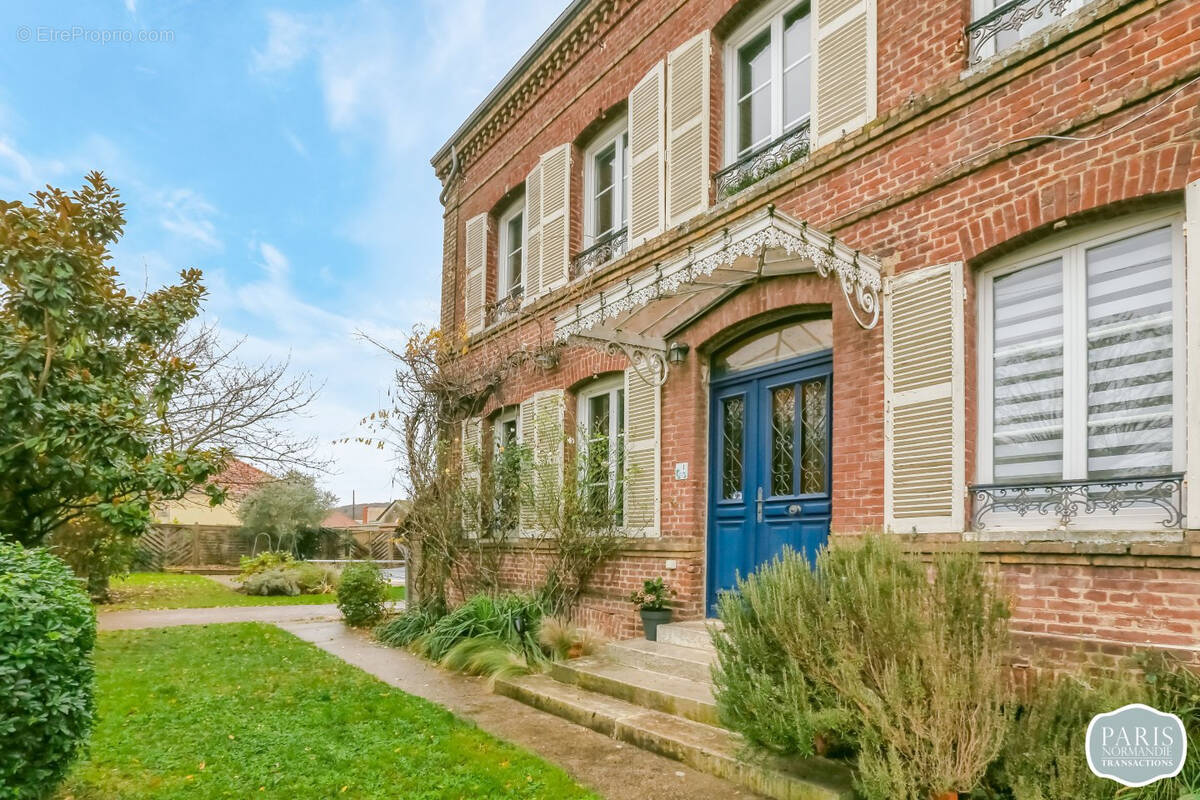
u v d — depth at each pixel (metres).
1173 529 3.72
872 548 3.74
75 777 4.14
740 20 7.27
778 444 6.49
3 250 5.65
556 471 8.62
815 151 6.05
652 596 7.06
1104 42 4.26
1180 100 3.89
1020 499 4.48
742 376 6.89
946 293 4.92
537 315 9.53
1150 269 4.15
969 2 5.16
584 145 9.44
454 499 9.72
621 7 8.55
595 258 8.98
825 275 5.22
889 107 5.54
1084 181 4.26
